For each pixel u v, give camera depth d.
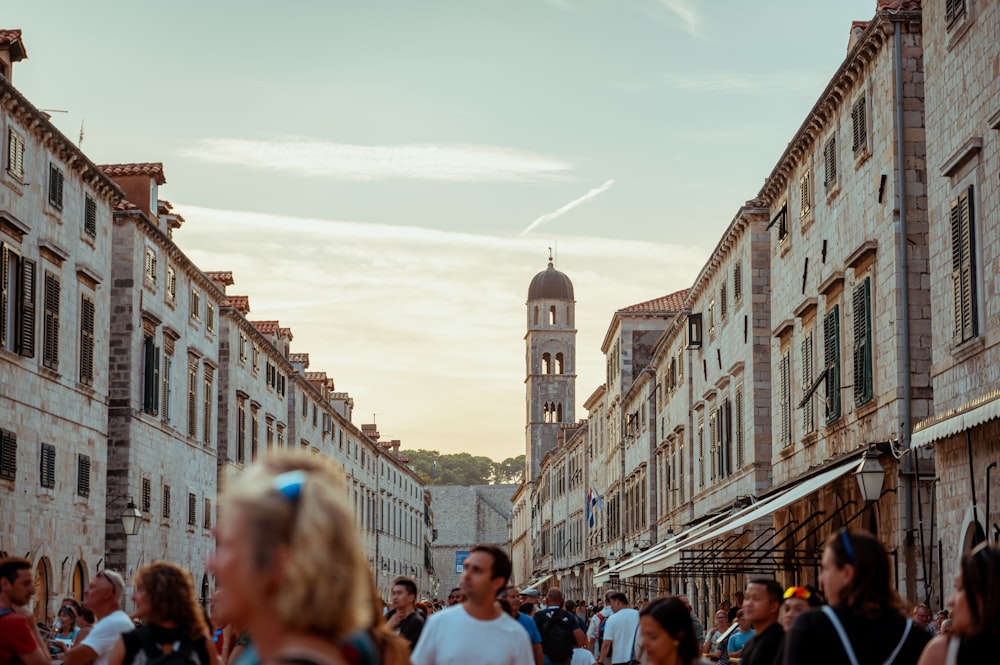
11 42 39.62
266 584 3.45
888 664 7.79
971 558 7.23
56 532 40.66
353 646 3.72
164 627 9.82
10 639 11.16
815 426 35.81
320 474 3.61
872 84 30.61
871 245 30.16
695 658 9.50
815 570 35.84
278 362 76.81
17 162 37.31
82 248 43.44
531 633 14.55
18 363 37.47
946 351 25.84
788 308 39.66
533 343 158.00
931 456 28.16
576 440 105.81
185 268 56.09
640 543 72.38
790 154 38.22
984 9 23.72
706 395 52.34
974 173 24.16
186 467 56.38
